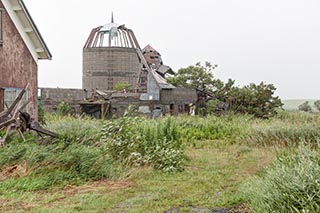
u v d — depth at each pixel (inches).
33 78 589.0
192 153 514.3
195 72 1505.9
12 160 334.3
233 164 431.5
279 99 1263.5
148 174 362.6
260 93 1249.4
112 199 274.2
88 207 253.3
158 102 1159.0
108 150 403.9
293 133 531.2
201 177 358.3
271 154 444.8
